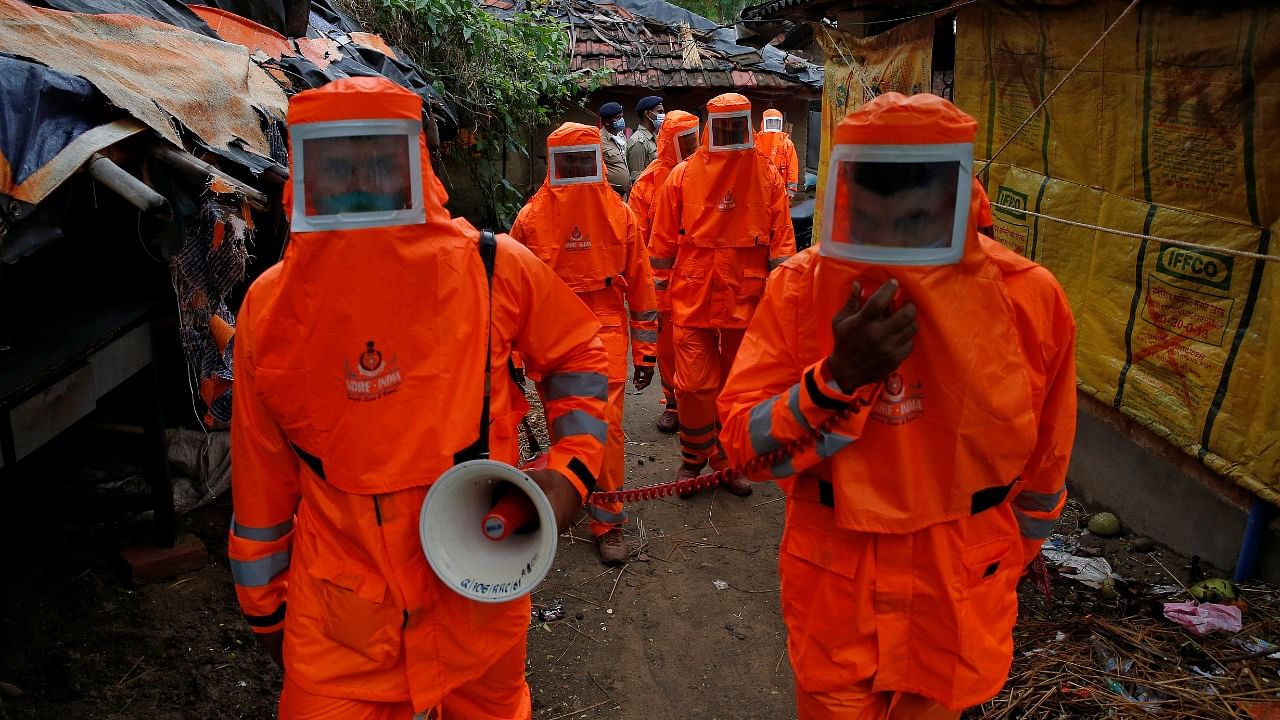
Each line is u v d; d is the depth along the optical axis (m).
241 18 6.18
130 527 4.39
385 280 1.95
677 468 5.90
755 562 4.68
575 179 4.70
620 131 12.18
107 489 4.61
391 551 2.06
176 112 3.72
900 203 1.85
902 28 6.09
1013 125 5.00
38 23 3.72
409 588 2.08
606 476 4.56
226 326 4.12
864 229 1.89
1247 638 3.52
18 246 2.94
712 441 5.45
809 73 14.40
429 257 1.98
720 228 5.02
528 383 7.55
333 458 2.04
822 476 2.18
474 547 2.13
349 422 2.02
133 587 4.02
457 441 2.07
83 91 3.30
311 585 2.13
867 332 1.85
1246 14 3.43
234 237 3.90
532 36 12.32
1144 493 4.46
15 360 3.19
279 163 4.58
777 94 14.38
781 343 2.20
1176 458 4.21
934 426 2.03
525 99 11.77
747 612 4.23
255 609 2.22
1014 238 5.07
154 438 4.10
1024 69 4.80
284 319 1.99
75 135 3.18
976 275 1.94
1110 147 4.26
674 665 3.85
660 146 6.34
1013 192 5.05
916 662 2.18
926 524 2.08
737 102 4.85
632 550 4.80
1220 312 3.77
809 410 1.99
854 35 7.06
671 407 6.43
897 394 2.02
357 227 1.91
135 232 3.94
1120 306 4.34
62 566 4.04
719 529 5.04
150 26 4.36
